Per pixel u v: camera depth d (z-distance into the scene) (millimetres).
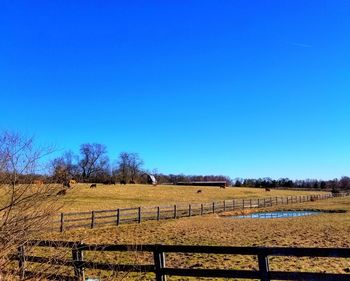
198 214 43250
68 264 8297
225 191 92625
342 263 13781
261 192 99062
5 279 6477
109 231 26547
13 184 6332
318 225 29984
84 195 56406
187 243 20516
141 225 31156
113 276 8414
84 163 96250
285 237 22484
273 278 7188
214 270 7656
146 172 124875
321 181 159250
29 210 6430
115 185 84812
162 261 8078
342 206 58500
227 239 22016
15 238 6215
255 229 27656
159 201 58656
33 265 8203
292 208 56312
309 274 7012
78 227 27562
